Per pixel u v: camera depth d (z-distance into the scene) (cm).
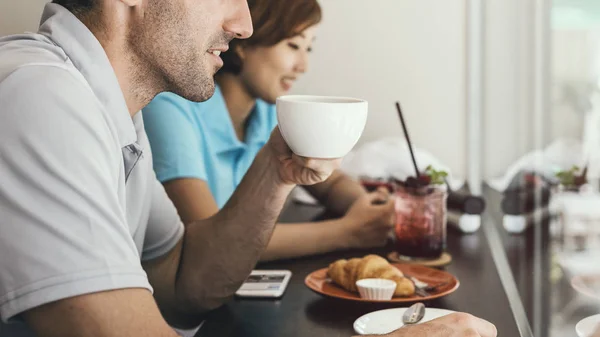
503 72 237
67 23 107
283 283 145
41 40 106
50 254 87
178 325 147
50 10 111
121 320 89
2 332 102
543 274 125
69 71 98
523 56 194
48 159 89
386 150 258
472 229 194
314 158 108
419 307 124
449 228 199
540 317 118
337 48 308
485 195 254
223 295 140
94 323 88
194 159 180
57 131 91
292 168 134
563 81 139
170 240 143
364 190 227
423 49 305
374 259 138
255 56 207
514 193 186
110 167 97
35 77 94
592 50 119
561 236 128
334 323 125
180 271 143
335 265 141
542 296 121
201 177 179
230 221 141
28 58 98
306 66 212
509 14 222
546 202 146
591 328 99
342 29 307
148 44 111
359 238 177
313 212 228
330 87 310
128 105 117
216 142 204
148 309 92
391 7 304
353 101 109
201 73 115
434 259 164
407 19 304
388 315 123
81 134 93
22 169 89
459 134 307
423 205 163
